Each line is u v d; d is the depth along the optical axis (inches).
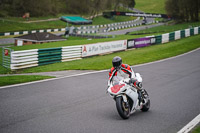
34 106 286.2
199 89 393.7
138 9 5167.3
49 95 339.3
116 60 240.5
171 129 221.9
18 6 3164.4
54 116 253.0
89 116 255.4
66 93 353.1
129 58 812.0
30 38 1763.0
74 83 426.3
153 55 880.3
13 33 2122.3
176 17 3117.6
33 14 3201.3
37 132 210.2
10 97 324.2
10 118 244.2
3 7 3090.6
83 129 218.7
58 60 768.3
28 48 1293.1
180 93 366.6
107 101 316.2
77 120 242.4
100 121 240.5
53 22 3034.0
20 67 665.0
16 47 1375.5
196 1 2974.9
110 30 2837.1
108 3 4106.8
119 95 240.2
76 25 3073.3
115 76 251.0
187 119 250.4
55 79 460.8
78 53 838.5
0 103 296.4
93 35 2064.5
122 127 224.8
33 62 696.4
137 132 213.9
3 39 1991.9
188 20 3193.9
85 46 865.5
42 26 2691.9
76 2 3914.9
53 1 3661.4
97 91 369.7
